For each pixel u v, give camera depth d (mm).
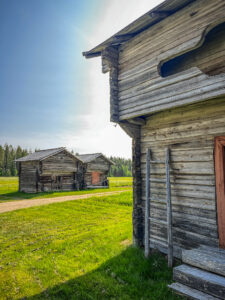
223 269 3389
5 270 5113
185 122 5281
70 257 5754
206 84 4145
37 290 4203
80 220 10141
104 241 6934
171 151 5527
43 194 21125
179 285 3582
